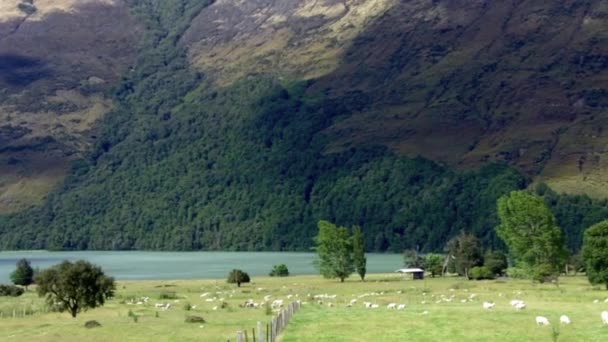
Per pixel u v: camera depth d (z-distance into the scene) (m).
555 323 67.50
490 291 127.88
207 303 113.31
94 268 98.62
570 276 184.25
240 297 128.75
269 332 63.03
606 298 101.81
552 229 142.50
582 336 59.56
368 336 62.84
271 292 142.62
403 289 143.75
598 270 130.25
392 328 67.56
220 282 188.25
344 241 182.62
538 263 143.88
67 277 95.81
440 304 98.00
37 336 72.19
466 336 61.56
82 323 82.50
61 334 72.94
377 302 107.25
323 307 95.69
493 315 75.62
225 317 85.38
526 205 143.12
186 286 173.50
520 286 140.50
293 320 75.88
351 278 197.75
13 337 72.44
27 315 100.25
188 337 67.00
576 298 103.62
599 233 130.38
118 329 75.06
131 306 110.25
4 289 154.75
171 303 114.94
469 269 195.00
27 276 178.62
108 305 112.94
